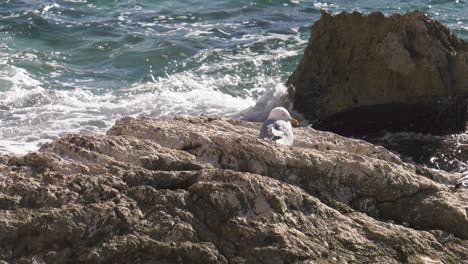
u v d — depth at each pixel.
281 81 27.53
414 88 22.84
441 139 22.28
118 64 30.70
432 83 22.69
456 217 13.44
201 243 12.28
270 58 30.70
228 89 28.22
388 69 22.84
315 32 24.12
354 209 13.75
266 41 32.41
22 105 26.20
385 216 13.75
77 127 24.42
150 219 12.52
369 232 12.88
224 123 16.53
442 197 13.84
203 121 16.52
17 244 12.12
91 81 29.00
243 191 12.73
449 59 23.03
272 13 35.91
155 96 27.22
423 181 14.07
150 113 25.75
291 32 33.47
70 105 26.31
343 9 36.66
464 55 23.02
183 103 26.56
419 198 13.82
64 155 13.63
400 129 23.02
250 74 29.38
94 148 13.84
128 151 13.88
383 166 13.99
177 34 33.31
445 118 22.97
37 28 33.84
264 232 12.40
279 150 14.13
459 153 21.45
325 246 12.49
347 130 23.22
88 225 12.29
